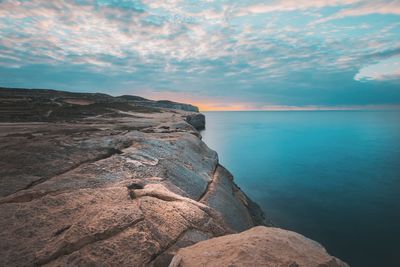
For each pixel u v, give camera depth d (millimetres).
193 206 8008
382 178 39844
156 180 11211
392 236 21828
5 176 9461
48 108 61875
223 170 21609
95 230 5805
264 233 5652
